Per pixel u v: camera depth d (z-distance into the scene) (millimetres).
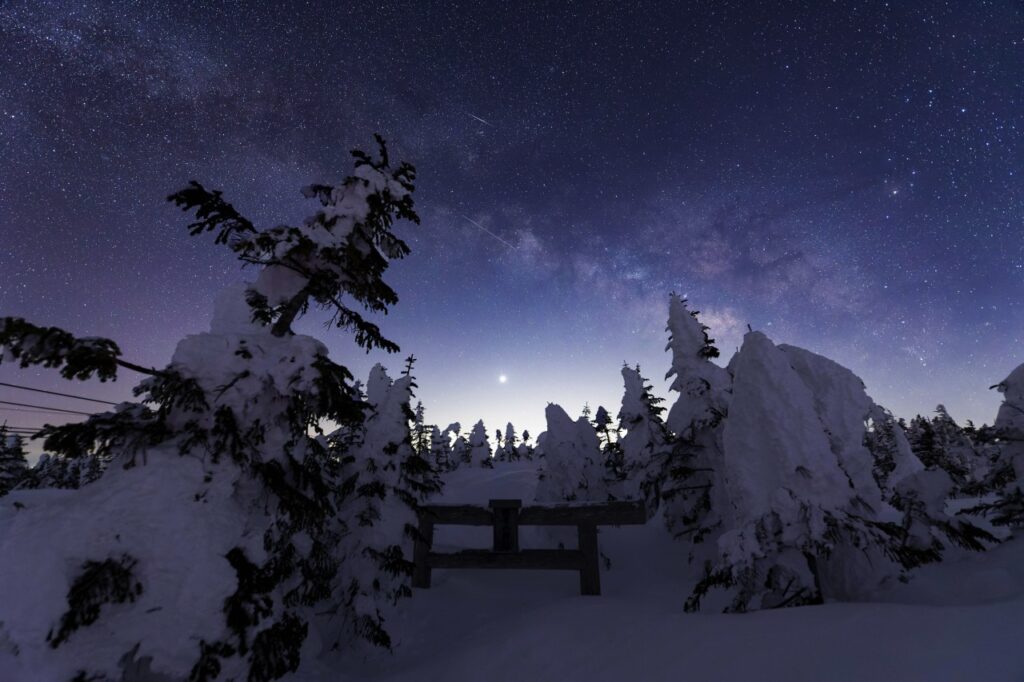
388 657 9875
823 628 5242
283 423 6293
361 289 7371
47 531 4621
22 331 4754
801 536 7090
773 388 8219
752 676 4672
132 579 4582
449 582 14422
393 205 7762
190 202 6664
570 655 6793
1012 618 4406
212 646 4672
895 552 6684
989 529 10406
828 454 7797
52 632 4191
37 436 5137
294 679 8344
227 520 5324
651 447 20844
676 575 15742
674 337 16594
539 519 12414
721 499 14188
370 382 16000
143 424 5762
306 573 7352
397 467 11797
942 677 3695
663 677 5285
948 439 31344
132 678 4637
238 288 10922
